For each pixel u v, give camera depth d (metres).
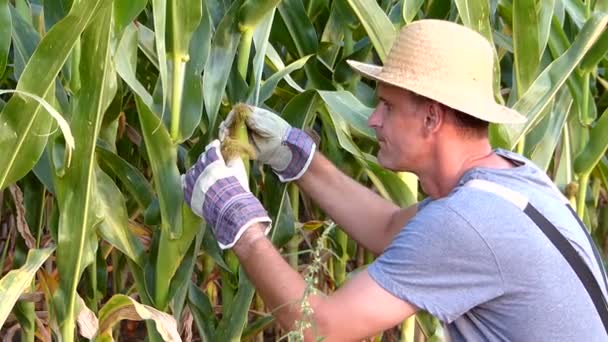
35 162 1.82
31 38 2.02
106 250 2.64
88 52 1.79
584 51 2.49
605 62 3.09
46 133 1.80
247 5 2.17
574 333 1.73
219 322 2.42
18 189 2.26
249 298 2.30
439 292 1.72
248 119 2.10
